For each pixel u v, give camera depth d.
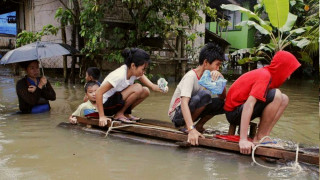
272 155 2.83
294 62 3.03
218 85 3.25
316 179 2.44
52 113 5.03
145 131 3.54
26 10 12.02
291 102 6.71
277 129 4.24
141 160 2.87
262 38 15.09
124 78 3.83
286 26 7.50
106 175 2.52
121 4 9.27
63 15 9.05
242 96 3.17
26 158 2.89
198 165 2.75
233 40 18.22
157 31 8.72
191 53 11.16
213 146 3.13
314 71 15.03
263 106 3.12
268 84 2.99
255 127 3.53
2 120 4.47
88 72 4.50
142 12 8.80
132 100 4.02
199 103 3.41
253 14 7.63
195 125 3.85
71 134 3.73
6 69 14.05
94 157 2.94
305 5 11.02
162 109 5.55
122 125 3.69
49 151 3.09
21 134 3.70
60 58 11.25
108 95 3.98
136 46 8.90
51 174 2.53
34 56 4.68
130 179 2.45
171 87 8.95
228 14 18.28
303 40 7.78
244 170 2.64
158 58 9.53
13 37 15.54
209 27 20.16
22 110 5.03
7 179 2.42
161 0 8.48
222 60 3.34
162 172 2.59
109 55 8.48
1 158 2.88
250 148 2.91
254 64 14.39
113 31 8.84
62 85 8.80
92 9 7.89
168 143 3.34
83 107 4.26
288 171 2.61
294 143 3.56
